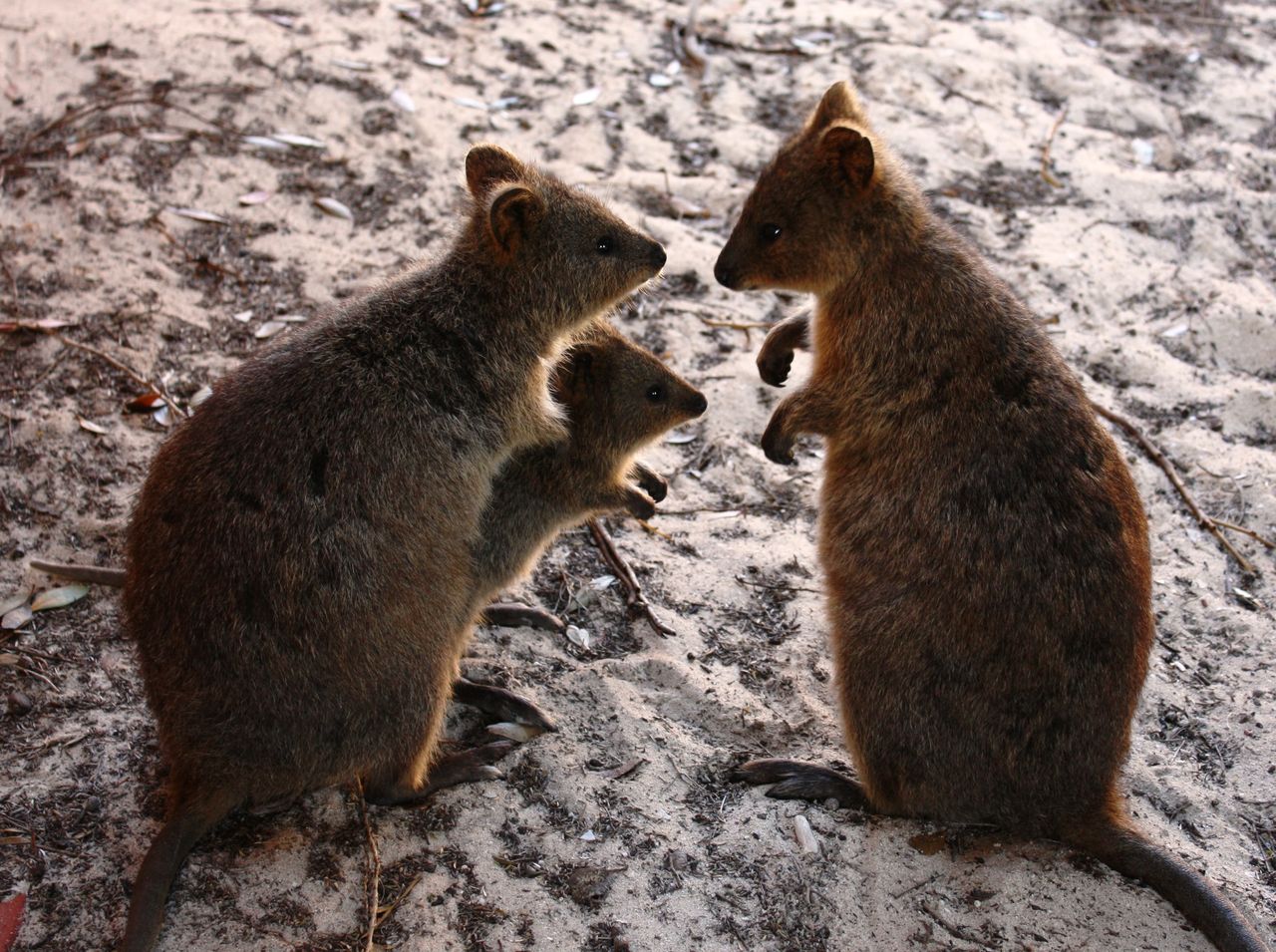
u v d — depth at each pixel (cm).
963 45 223
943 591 152
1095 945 149
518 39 217
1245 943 147
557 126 206
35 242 186
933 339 156
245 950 146
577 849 153
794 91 214
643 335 188
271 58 208
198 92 203
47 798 153
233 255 189
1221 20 232
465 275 156
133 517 152
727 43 221
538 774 156
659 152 205
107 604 164
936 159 207
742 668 165
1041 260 196
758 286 162
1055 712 151
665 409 163
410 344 153
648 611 167
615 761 158
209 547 147
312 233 192
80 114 198
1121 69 223
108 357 178
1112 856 152
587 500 163
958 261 158
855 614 155
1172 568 173
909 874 152
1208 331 192
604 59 216
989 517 152
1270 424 185
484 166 162
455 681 161
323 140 201
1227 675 166
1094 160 209
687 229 197
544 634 167
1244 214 204
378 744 150
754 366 187
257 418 149
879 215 158
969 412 154
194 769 148
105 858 150
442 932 148
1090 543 152
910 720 153
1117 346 190
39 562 165
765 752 160
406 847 152
